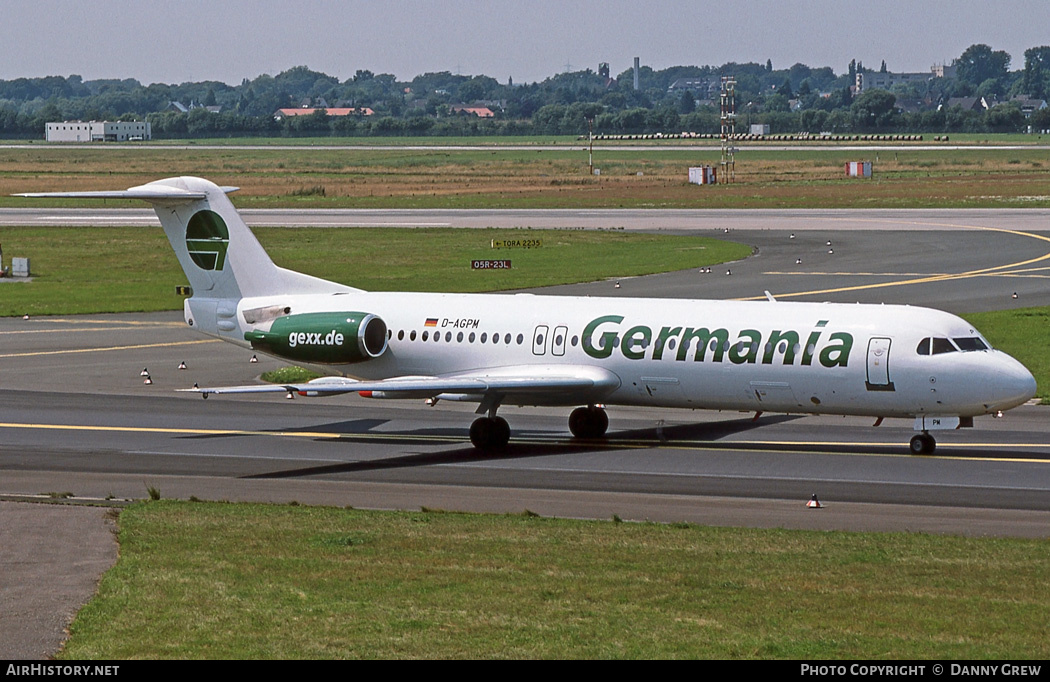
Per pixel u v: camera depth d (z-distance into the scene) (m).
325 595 83.62
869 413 142.88
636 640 73.44
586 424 157.75
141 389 196.25
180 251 174.75
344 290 170.50
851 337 141.12
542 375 152.25
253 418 173.50
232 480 134.62
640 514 116.88
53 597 83.81
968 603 81.69
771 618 78.19
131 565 92.56
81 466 142.25
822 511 117.25
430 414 176.88
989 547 99.38
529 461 144.12
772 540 102.19
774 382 143.88
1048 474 132.75
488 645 72.56
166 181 172.88
